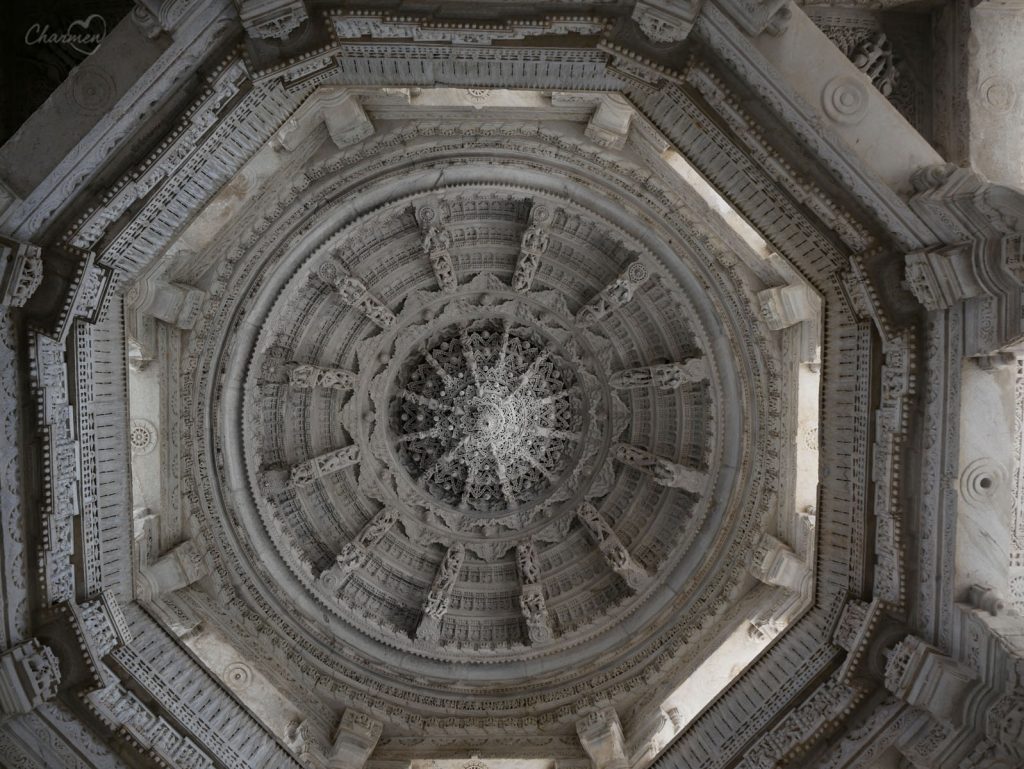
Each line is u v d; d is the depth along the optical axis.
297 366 14.93
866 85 8.94
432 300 15.66
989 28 9.83
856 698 10.20
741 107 9.34
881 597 10.08
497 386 15.87
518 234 15.12
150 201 9.80
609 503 16.30
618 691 14.45
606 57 9.65
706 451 14.55
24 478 9.31
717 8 8.55
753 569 13.90
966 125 9.73
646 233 13.93
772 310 13.27
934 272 8.92
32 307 9.29
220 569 14.10
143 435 13.05
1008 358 8.68
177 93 9.16
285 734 13.23
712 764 11.22
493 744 14.31
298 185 13.34
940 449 9.26
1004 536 9.16
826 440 11.16
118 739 10.10
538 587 15.59
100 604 10.12
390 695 14.74
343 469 15.90
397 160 13.61
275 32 8.84
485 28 9.18
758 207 10.62
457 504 16.36
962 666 8.93
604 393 15.98
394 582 16.05
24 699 9.16
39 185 8.66
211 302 13.44
